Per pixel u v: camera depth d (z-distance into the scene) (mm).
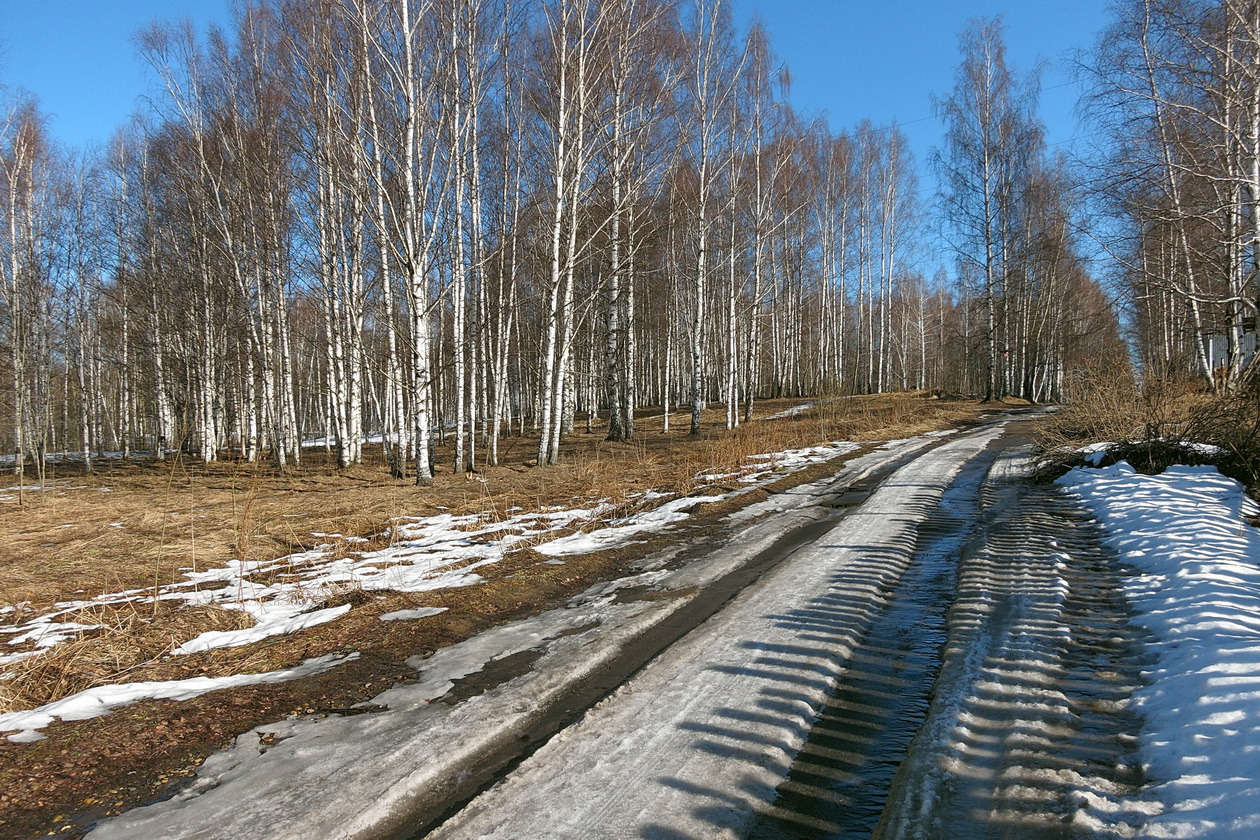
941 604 6215
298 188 18953
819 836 3043
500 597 6859
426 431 15523
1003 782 3277
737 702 4336
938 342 54781
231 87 19922
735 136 22875
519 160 18469
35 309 23500
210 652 5641
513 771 3646
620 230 23031
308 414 50562
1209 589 5422
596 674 4957
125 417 30922
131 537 10938
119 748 3943
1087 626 5297
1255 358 10742
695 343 23172
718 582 7141
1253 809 2686
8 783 3564
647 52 18812
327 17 14914
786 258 34781
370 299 22047
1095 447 12250
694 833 3068
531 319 34000
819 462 15695
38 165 24562
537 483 14570
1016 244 32438
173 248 24438
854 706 4309
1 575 8547
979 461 14820
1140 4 13320
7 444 39094
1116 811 2955
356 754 3844
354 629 5945
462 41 16250
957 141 31844
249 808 3348
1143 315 20141
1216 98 12445
